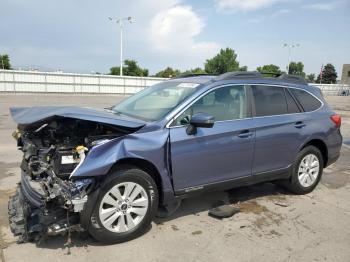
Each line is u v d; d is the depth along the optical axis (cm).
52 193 345
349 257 369
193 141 415
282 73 571
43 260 342
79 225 367
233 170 461
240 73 491
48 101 2450
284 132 507
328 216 475
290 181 541
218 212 459
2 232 395
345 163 788
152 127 396
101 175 358
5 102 2233
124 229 382
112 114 421
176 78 550
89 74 3797
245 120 469
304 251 378
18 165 675
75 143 382
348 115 2139
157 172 398
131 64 6869
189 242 388
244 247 381
